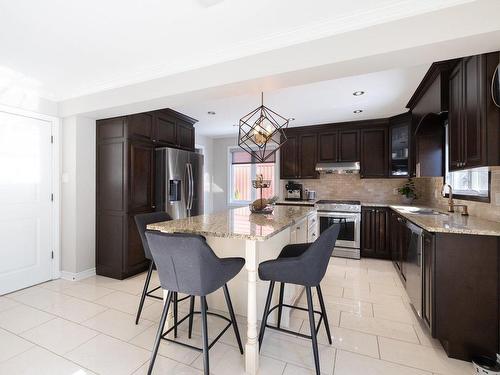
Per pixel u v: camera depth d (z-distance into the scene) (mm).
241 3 1688
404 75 2707
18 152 2988
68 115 3275
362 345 2012
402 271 3119
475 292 1836
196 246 1443
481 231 1785
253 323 1703
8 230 2918
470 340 1845
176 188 3850
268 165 5770
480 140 1776
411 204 4309
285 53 2045
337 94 3260
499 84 1647
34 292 2939
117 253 3367
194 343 2018
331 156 4754
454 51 1727
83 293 2916
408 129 3990
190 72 2447
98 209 3502
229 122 4695
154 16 1816
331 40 1896
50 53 2318
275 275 1677
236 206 6102
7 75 2758
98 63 2510
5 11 1750
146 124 3562
